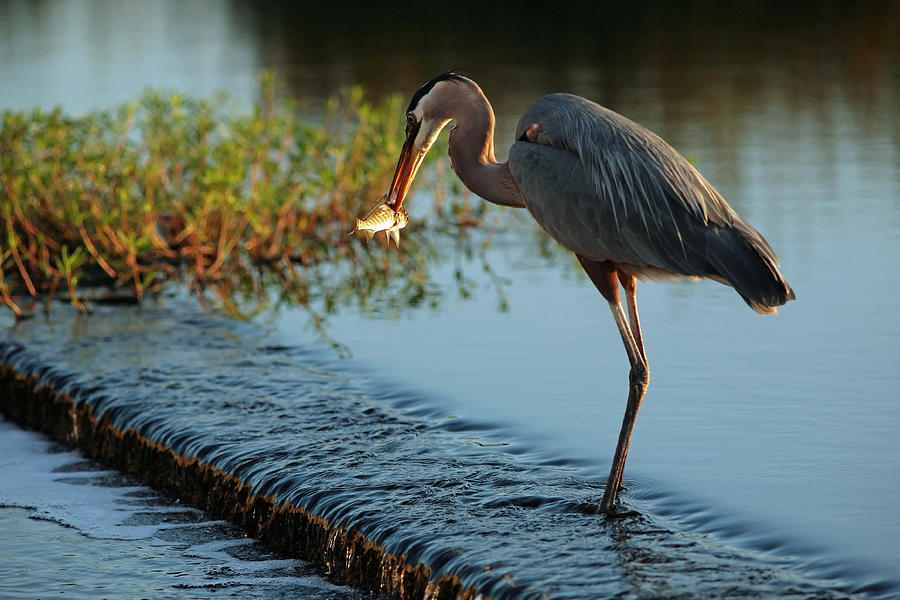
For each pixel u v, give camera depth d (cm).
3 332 1298
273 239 1647
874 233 1588
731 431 947
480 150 959
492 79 2875
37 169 1591
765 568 709
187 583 822
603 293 881
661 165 834
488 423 995
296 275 1576
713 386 1057
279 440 969
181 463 980
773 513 789
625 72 3016
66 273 1408
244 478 917
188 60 3369
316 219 1755
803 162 2048
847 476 848
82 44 3838
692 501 815
